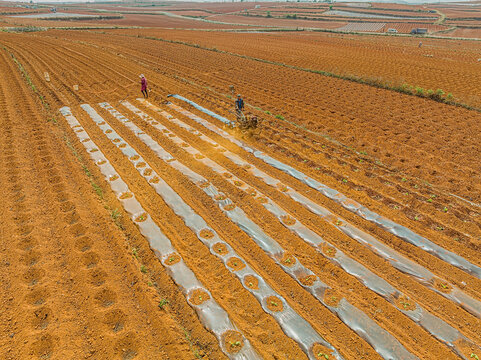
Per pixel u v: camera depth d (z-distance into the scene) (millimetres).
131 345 5457
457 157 11977
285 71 24438
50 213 8445
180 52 30625
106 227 8102
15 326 5574
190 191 9773
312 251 7633
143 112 15930
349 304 6383
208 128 14227
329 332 5879
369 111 16656
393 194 9883
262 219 8688
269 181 10367
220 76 22656
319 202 9492
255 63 26922
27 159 10984
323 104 17547
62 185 9602
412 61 30250
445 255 7586
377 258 7492
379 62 29297
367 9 118625
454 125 14992
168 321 5898
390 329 5953
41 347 5277
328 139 13484
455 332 5898
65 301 6125
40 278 6582
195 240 7844
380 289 6699
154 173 10648
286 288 6734
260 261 7379
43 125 13742
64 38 37156
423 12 107625
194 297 6391
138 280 6703
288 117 15664
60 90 18766
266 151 12422
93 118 14969
